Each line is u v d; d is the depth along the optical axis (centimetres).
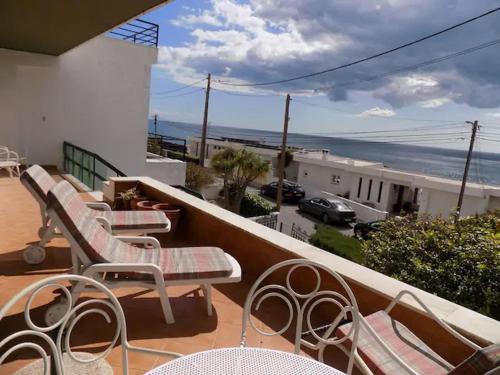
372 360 171
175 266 243
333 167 2533
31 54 895
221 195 1953
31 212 486
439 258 400
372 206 2288
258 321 261
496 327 191
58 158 998
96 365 196
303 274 281
